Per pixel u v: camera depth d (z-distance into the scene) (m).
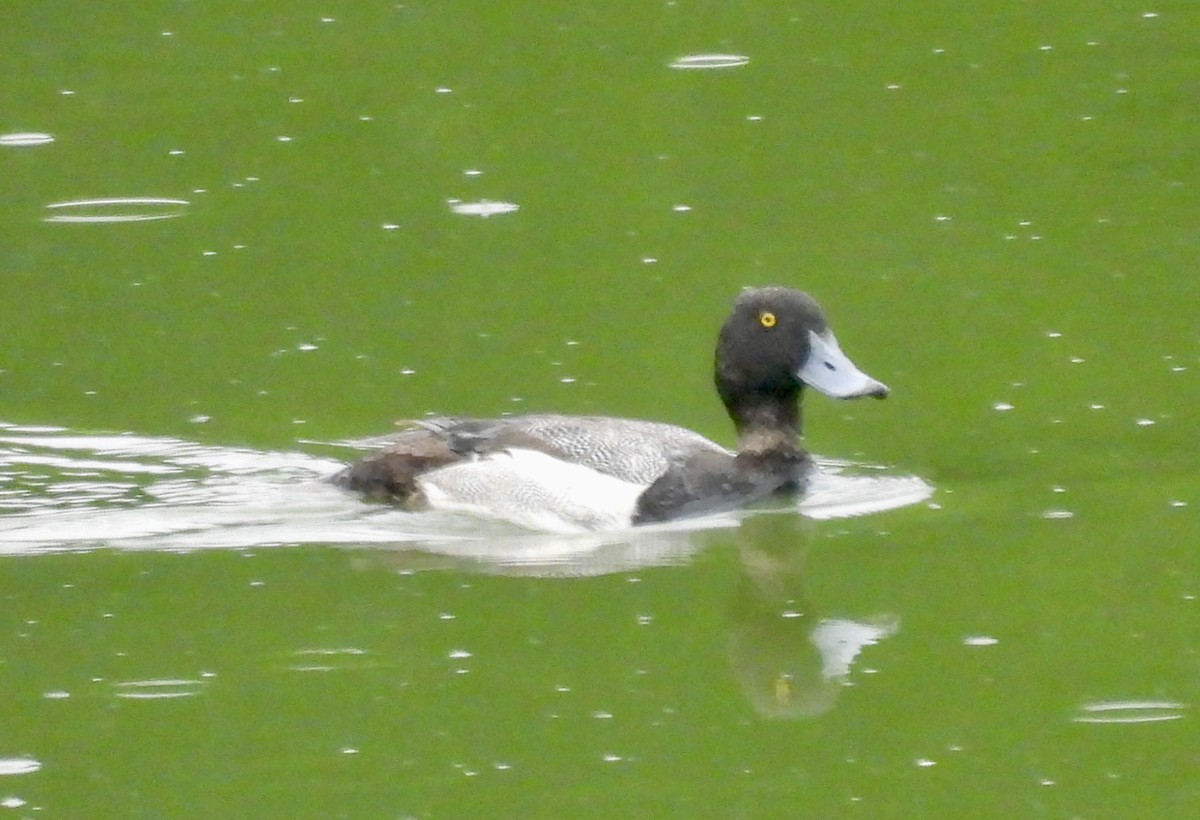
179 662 10.42
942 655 10.54
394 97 20.75
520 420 13.55
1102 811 8.84
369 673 10.30
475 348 15.52
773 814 8.81
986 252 17.03
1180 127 19.62
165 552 12.16
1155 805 8.88
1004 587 11.41
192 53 22.19
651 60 21.61
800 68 21.33
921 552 12.02
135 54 22.19
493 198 18.39
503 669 10.37
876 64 21.44
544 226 17.78
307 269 16.98
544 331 15.80
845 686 10.20
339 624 10.96
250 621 10.98
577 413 14.46
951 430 14.07
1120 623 10.85
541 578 11.73
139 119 20.36
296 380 14.97
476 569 11.90
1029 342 15.39
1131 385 14.58
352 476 13.34
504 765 9.30
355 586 11.59
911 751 9.48
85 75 21.61
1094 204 17.95
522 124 20.08
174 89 21.14
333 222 17.91
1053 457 13.49
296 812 8.88
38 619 11.02
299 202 18.39
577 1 23.23
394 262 17.12
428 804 8.95
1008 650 10.56
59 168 19.20
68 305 16.28
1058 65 21.31
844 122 19.95
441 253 17.31
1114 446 13.62
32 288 16.62
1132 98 20.38
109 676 10.26
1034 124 19.80
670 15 22.86
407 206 18.25
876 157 19.12
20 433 14.04
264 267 17.03
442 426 13.48
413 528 12.71
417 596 11.41
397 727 9.73
